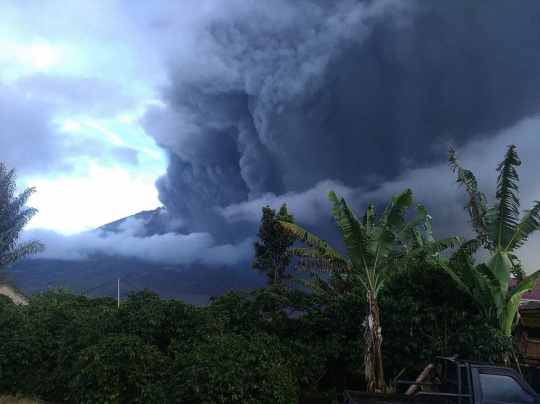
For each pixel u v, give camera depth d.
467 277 10.93
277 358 10.06
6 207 28.94
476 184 12.50
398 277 11.97
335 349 12.01
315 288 16.58
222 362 9.26
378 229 10.97
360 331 12.22
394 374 11.38
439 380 8.02
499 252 11.12
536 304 16.00
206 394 8.84
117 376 9.74
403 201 10.59
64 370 11.04
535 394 6.96
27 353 12.00
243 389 9.09
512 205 11.06
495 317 10.80
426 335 10.97
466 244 12.14
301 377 10.81
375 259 10.91
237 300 13.57
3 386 11.98
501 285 10.76
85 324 11.38
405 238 11.83
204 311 12.29
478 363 7.23
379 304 11.77
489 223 11.45
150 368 10.38
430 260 13.00
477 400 6.90
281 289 13.40
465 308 11.52
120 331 11.62
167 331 11.80
